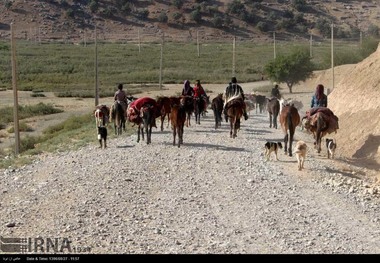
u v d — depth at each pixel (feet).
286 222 50.80
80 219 49.60
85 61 407.85
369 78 119.85
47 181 65.21
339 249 43.45
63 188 61.26
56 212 51.93
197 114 115.44
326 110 85.92
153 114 89.66
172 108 86.74
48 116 182.39
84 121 151.12
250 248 43.16
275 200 58.23
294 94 244.01
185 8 650.43
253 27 632.79
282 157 80.59
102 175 66.69
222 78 325.62
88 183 62.95
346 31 634.43
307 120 87.25
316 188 64.23
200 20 627.46
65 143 99.76
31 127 157.69
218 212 53.47
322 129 84.94
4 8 604.90
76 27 595.06
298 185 65.05
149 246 43.11
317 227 49.60
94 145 91.30
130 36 590.55
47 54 438.81
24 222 49.16
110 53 457.68
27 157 86.58
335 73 275.59
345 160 85.81
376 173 77.10
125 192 59.21
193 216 51.75
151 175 67.46
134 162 74.38
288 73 258.16
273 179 67.21
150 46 521.65
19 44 500.33
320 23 638.12
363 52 318.04
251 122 123.24
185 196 58.54
